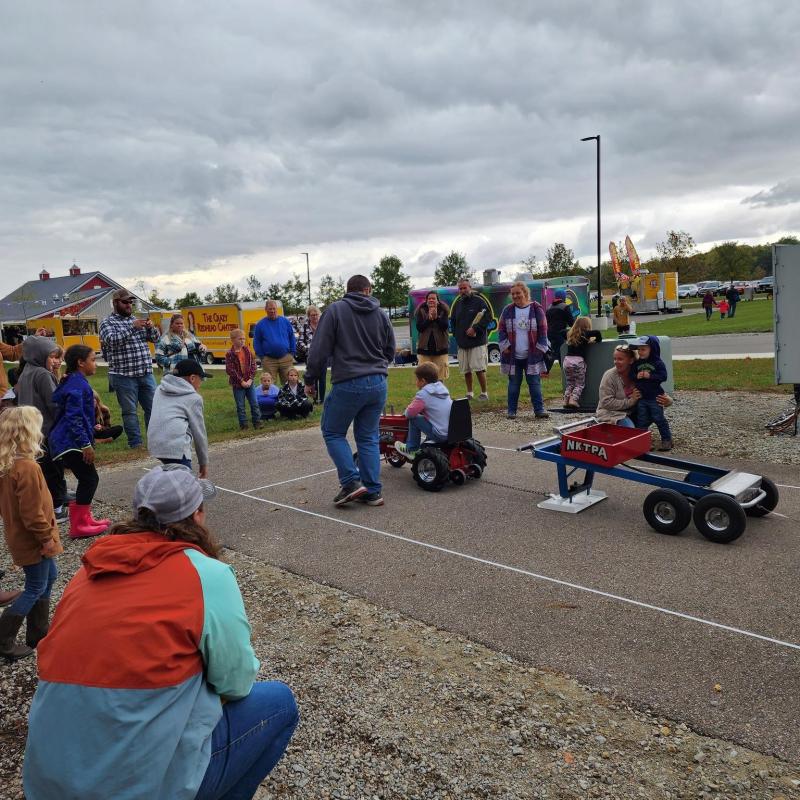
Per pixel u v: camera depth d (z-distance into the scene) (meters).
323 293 62.47
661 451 8.48
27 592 4.18
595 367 11.48
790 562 4.95
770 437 8.95
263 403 12.69
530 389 11.07
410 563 5.27
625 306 27.66
